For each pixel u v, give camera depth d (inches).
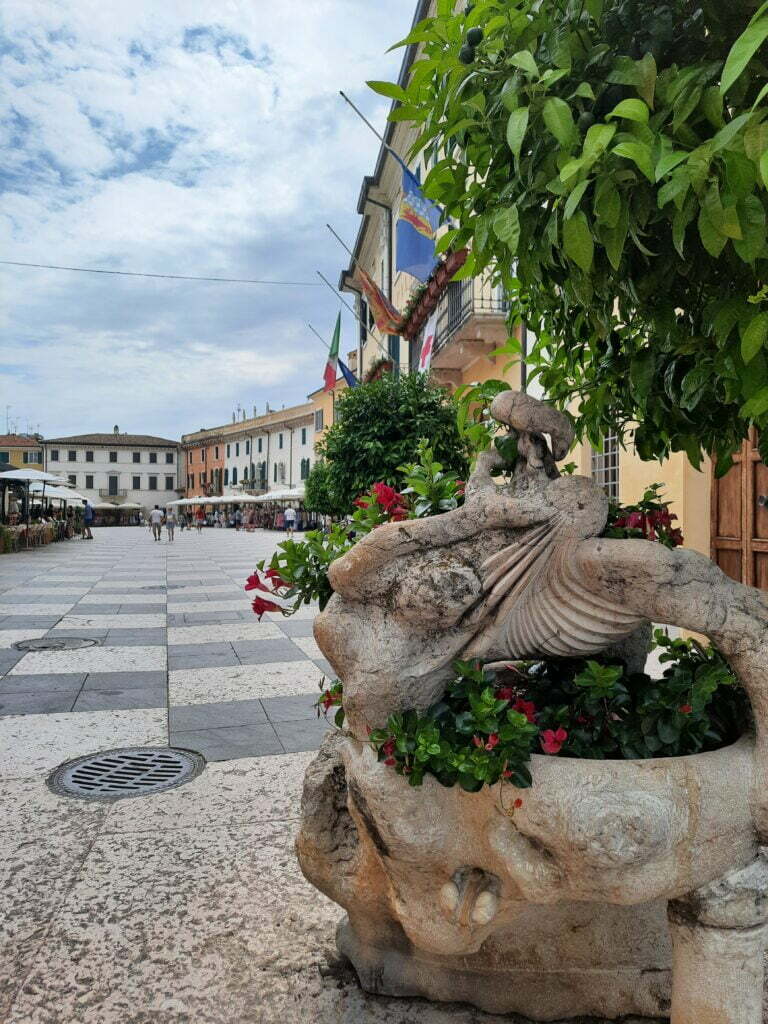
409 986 81.4
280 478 2522.1
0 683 229.3
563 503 62.1
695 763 57.8
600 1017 76.7
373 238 1122.0
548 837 55.4
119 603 421.7
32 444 3006.9
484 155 61.7
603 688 61.9
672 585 58.1
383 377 348.2
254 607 78.0
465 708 63.4
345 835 79.7
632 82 48.1
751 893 60.1
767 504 213.3
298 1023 78.0
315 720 190.7
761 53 50.6
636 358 72.2
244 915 99.2
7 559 774.5
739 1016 60.7
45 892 105.3
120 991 83.2
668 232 57.1
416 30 59.6
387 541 62.5
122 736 177.6
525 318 93.4
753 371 56.1
